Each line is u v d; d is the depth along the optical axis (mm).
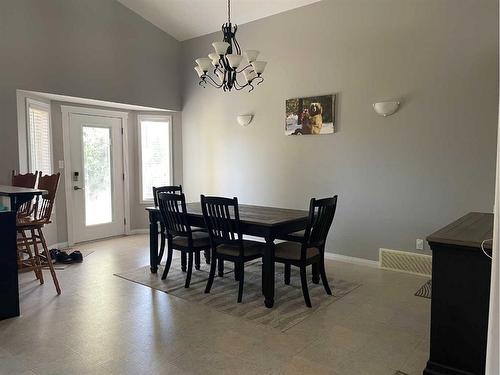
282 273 4184
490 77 3607
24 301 3318
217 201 3354
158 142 6465
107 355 2418
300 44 4883
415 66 4016
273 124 5238
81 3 4988
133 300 3363
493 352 1328
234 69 3590
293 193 5102
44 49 4629
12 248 2961
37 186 4035
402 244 4227
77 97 5004
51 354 2424
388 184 4281
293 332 2752
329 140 4703
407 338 2662
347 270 4285
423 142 4016
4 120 4285
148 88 5906
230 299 3396
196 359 2377
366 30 4332
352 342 2605
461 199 3826
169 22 5801
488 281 1949
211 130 6031
